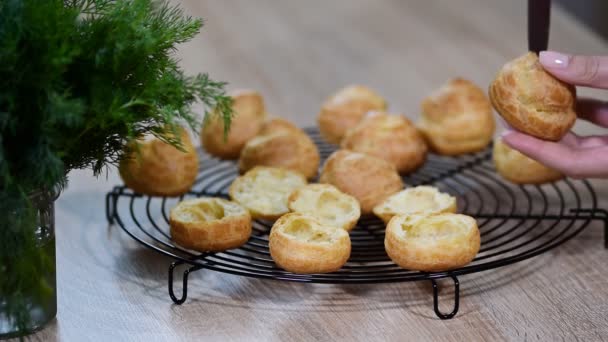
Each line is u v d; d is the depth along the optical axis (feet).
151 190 2.91
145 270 2.73
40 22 2.19
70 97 2.28
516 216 2.87
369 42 4.38
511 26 4.44
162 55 2.41
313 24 4.62
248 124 3.23
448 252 2.49
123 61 2.31
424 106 3.32
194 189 3.16
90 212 3.04
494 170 3.23
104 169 3.29
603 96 3.71
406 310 2.54
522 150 2.75
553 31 4.23
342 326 2.49
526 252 2.63
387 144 3.10
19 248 2.29
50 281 2.46
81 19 2.33
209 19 4.69
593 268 2.73
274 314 2.53
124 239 2.89
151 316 2.53
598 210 2.85
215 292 2.62
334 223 2.69
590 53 4.01
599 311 2.54
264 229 2.91
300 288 2.64
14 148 2.24
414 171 3.18
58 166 2.20
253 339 2.44
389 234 2.56
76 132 2.29
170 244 2.85
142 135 2.44
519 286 2.64
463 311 2.54
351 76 4.06
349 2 4.90
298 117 3.71
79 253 2.81
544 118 2.66
